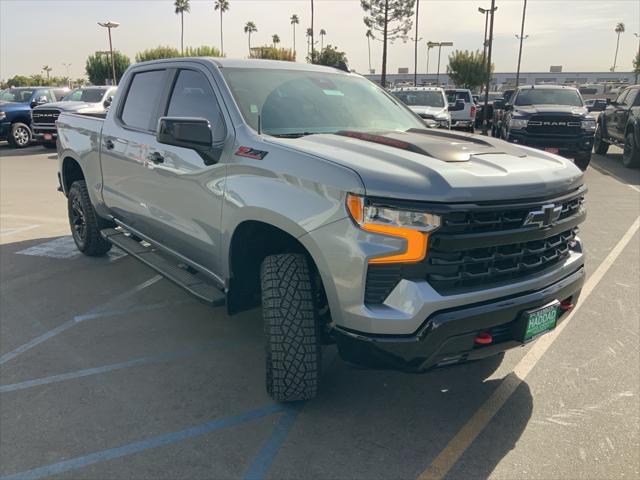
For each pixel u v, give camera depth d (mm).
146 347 3955
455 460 2746
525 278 2820
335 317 2721
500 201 2621
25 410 3148
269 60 4129
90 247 5785
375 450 2822
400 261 2523
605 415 3119
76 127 5516
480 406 3229
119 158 4586
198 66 3867
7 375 3547
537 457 2762
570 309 3248
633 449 2816
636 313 4523
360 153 2895
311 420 3078
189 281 3740
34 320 4395
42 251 6238
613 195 9820
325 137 3264
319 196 2707
